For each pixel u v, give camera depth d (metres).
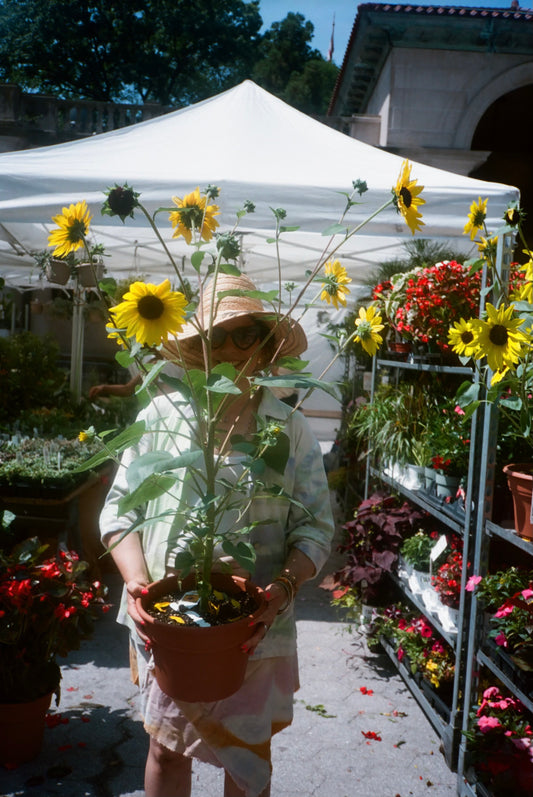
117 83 31.66
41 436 5.12
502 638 2.46
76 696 3.46
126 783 2.78
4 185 4.41
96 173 4.45
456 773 2.90
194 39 30.53
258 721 1.88
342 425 7.73
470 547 2.81
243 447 1.58
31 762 2.88
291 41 36.97
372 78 15.23
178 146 5.05
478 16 12.13
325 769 2.93
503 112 17.06
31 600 2.72
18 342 6.23
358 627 4.44
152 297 1.38
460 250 5.94
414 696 3.59
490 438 2.64
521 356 2.18
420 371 4.02
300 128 5.57
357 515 4.15
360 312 1.86
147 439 2.05
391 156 5.31
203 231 1.75
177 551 1.88
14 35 29.72
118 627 4.37
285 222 4.43
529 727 2.61
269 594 1.74
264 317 1.85
